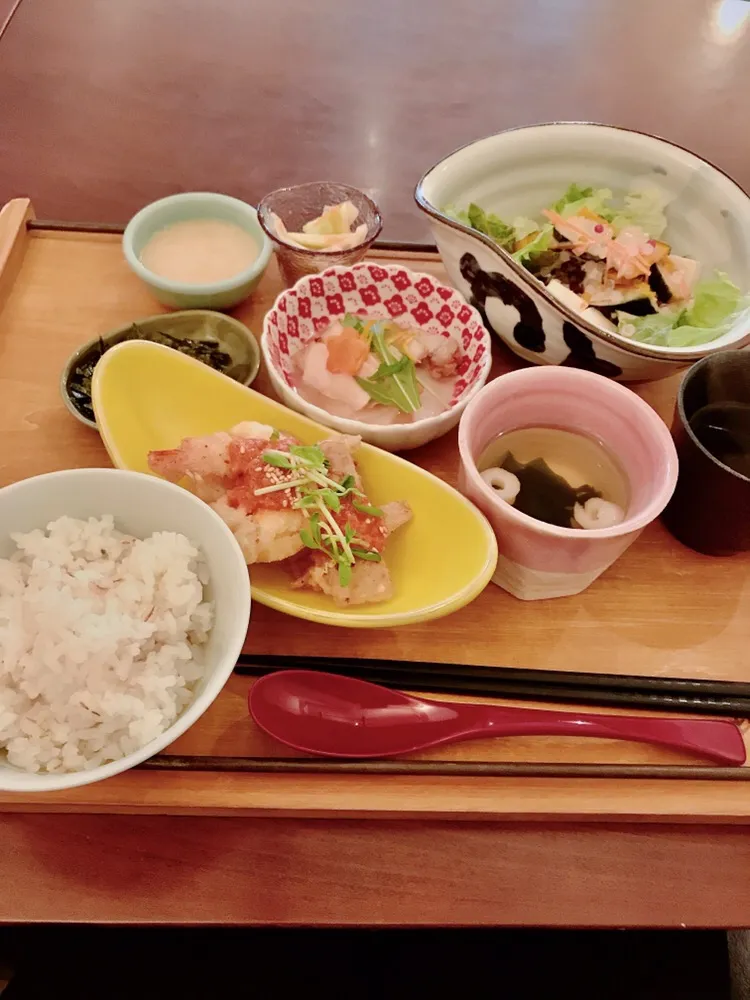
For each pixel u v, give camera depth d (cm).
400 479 34
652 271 42
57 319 42
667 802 29
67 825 28
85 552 29
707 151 59
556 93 63
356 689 30
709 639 34
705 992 36
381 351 39
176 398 37
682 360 35
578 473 35
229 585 28
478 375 37
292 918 27
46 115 58
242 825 28
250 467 32
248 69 63
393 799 28
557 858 29
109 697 26
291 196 46
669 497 29
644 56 67
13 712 26
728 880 28
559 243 43
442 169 41
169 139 57
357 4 69
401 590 33
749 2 72
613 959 37
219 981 36
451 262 40
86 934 36
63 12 66
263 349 37
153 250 44
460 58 66
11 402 39
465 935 38
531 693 31
